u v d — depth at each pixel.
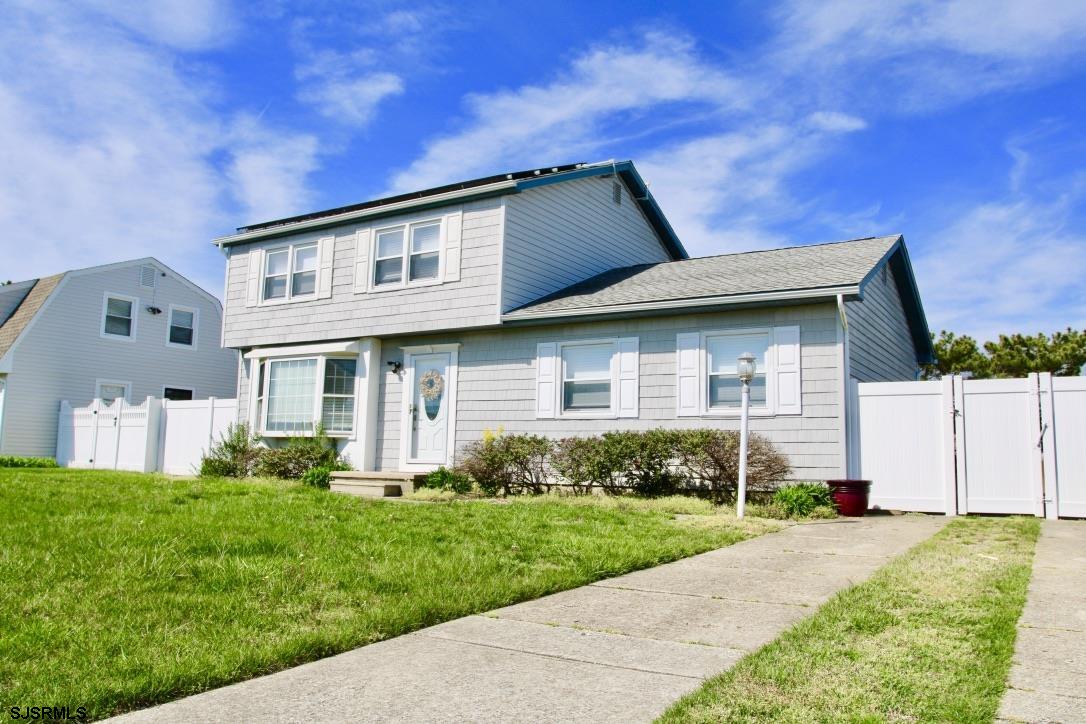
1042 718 3.06
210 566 5.67
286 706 3.20
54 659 3.62
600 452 12.48
